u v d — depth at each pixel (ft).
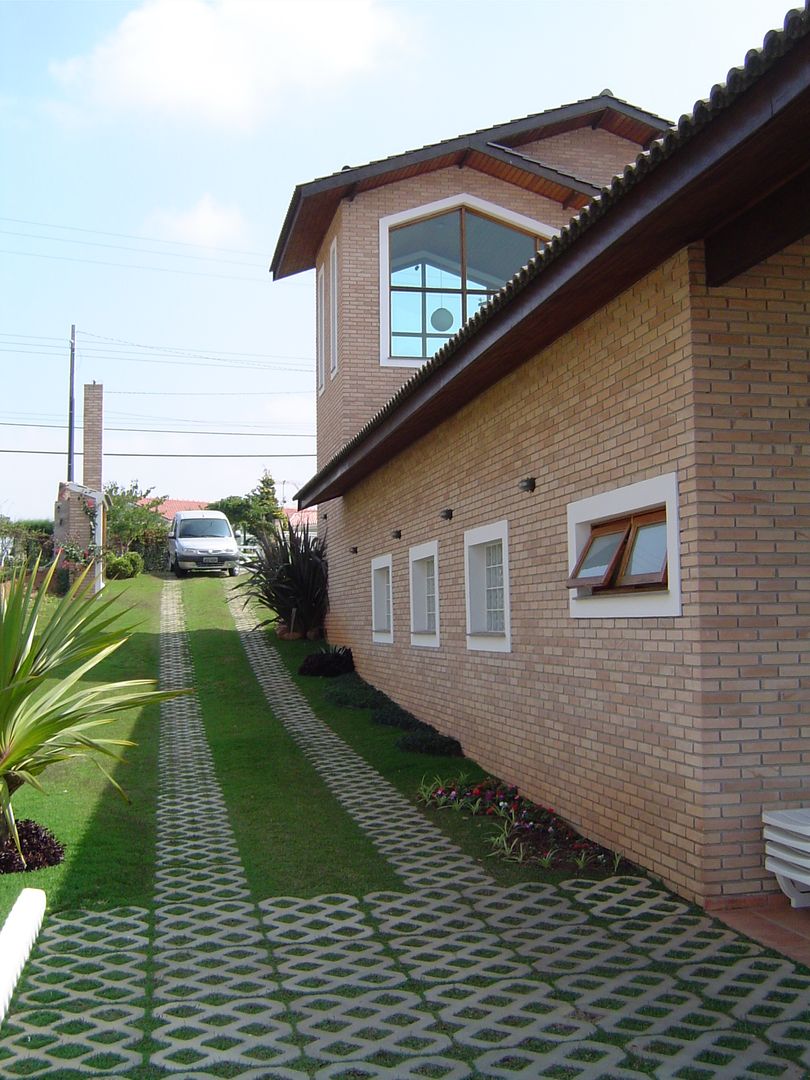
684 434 20.11
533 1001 15.30
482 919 19.38
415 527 42.55
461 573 36.14
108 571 98.22
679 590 20.26
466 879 22.08
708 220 18.94
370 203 56.80
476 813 28.14
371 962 17.28
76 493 91.81
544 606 28.07
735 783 19.31
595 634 24.61
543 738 28.17
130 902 20.95
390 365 56.49
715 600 19.48
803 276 20.35
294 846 25.29
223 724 44.01
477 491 34.09
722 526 19.66
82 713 22.88
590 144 62.18
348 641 58.29
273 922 19.58
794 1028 13.99
